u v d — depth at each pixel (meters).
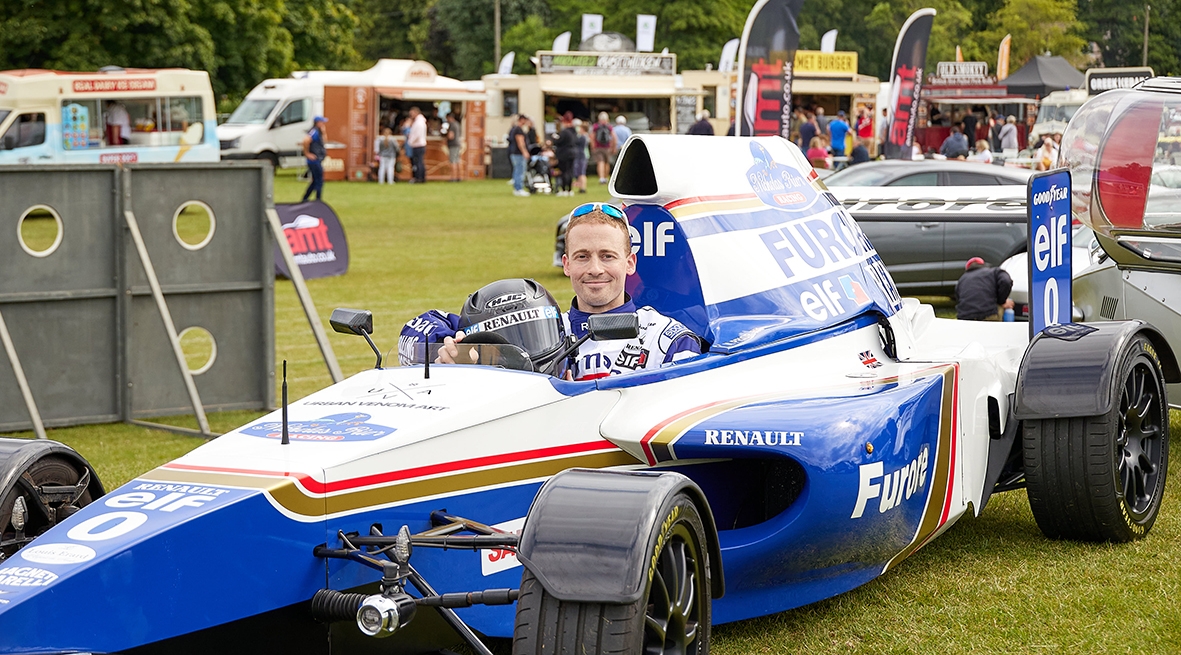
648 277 4.07
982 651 3.51
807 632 3.70
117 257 7.29
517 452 3.15
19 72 23.00
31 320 7.08
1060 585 4.06
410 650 3.03
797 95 36.66
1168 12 53.25
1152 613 3.78
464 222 22.06
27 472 3.42
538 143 31.09
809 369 4.04
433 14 85.88
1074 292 6.73
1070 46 55.31
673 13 62.06
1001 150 31.06
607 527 2.61
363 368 8.70
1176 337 5.83
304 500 2.72
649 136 4.04
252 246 7.66
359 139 35.28
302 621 2.77
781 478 3.80
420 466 2.95
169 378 7.51
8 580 2.42
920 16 20.66
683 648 2.81
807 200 4.57
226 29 37.31
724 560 3.42
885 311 4.46
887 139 21.19
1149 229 5.82
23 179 7.00
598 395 3.38
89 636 2.42
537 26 73.38
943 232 11.15
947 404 4.14
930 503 4.01
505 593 2.65
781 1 15.73
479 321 3.61
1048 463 4.34
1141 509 4.54
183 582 2.54
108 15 33.16
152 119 24.41
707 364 3.70
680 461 3.63
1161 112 5.77
